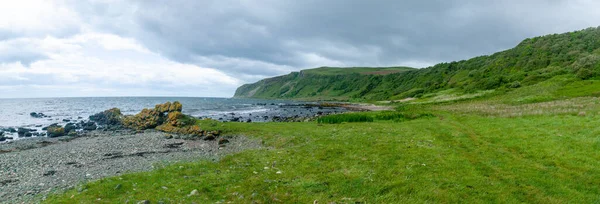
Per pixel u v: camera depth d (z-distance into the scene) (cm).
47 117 6931
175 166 1692
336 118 3784
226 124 3675
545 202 1033
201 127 3553
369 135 2455
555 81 7256
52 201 1146
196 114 7419
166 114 4547
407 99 12656
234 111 8775
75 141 3123
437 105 6981
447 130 2542
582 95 5022
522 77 9119
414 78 19325
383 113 4094
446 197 1073
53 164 1925
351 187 1193
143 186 1279
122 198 1124
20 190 1343
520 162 1510
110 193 1190
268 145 2491
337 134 2631
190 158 2034
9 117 6881
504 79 9494
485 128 2486
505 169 1402
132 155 2208
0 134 3944
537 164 1469
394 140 2178
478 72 12875
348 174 1371
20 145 2969
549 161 1491
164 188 1234
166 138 3075
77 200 1118
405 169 1423
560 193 1104
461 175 1320
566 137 1853
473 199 1061
